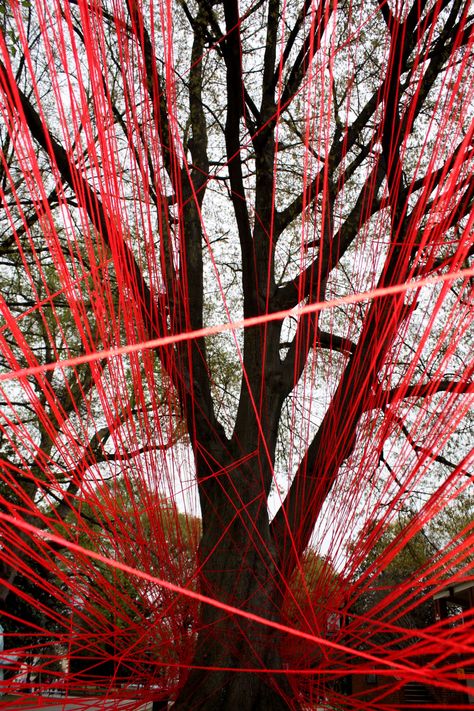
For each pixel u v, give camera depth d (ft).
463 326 7.96
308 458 24.47
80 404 50.90
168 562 17.48
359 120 27.61
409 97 21.48
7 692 11.02
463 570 5.29
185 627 21.03
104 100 10.44
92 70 9.84
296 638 19.06
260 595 22.26
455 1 21.35
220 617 21.63
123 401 12.53
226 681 20.45
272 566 23.06
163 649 19.24
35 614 62.85
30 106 23.95
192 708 19.90
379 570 8.59
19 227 43.75
